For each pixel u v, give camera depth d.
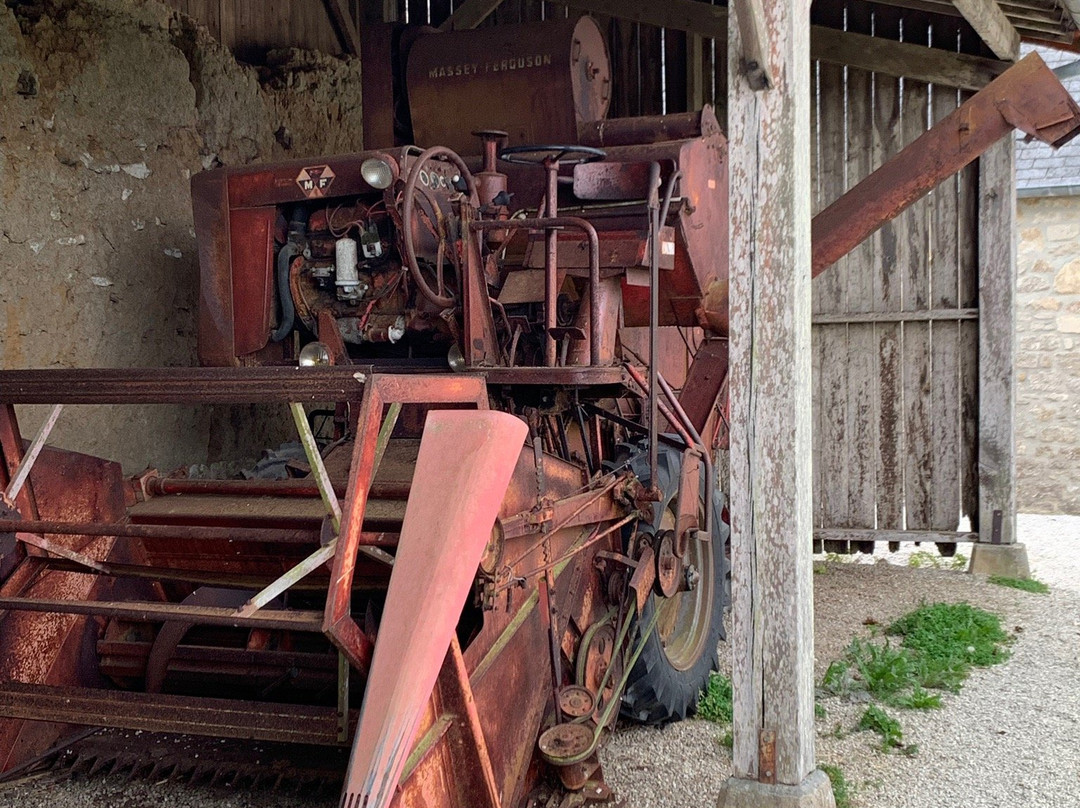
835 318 7.33
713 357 4.65
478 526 2.45
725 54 7.37
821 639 5.43
